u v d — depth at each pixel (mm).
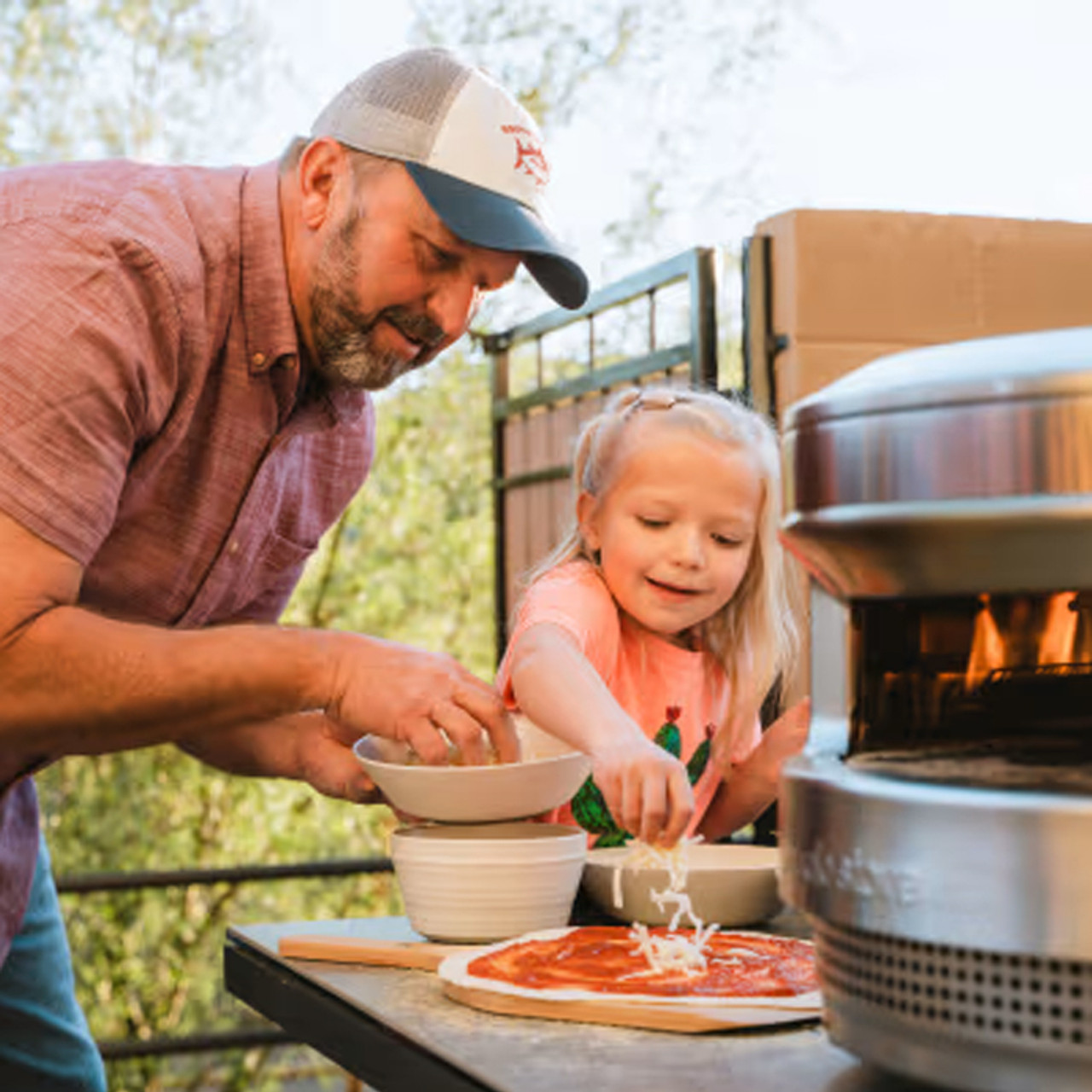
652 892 1273
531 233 1439
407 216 1443
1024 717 820
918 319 2715
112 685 1194
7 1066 1698
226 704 1221
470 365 4738
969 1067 692
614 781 1247
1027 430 670
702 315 2742
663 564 1699
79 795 4453
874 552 740
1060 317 2816
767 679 1856
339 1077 4676
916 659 851
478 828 1280
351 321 1506
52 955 1754
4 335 1220
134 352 1295
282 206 1532
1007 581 703
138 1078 4484
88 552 1271
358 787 1509
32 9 4262
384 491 4770
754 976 1034
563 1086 806
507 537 3828
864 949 751
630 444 1732
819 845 764
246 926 1354
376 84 1484
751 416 1803
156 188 1412
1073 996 660
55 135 4320
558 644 1536
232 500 1572
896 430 712
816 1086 797
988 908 671
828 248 2668
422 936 1277
